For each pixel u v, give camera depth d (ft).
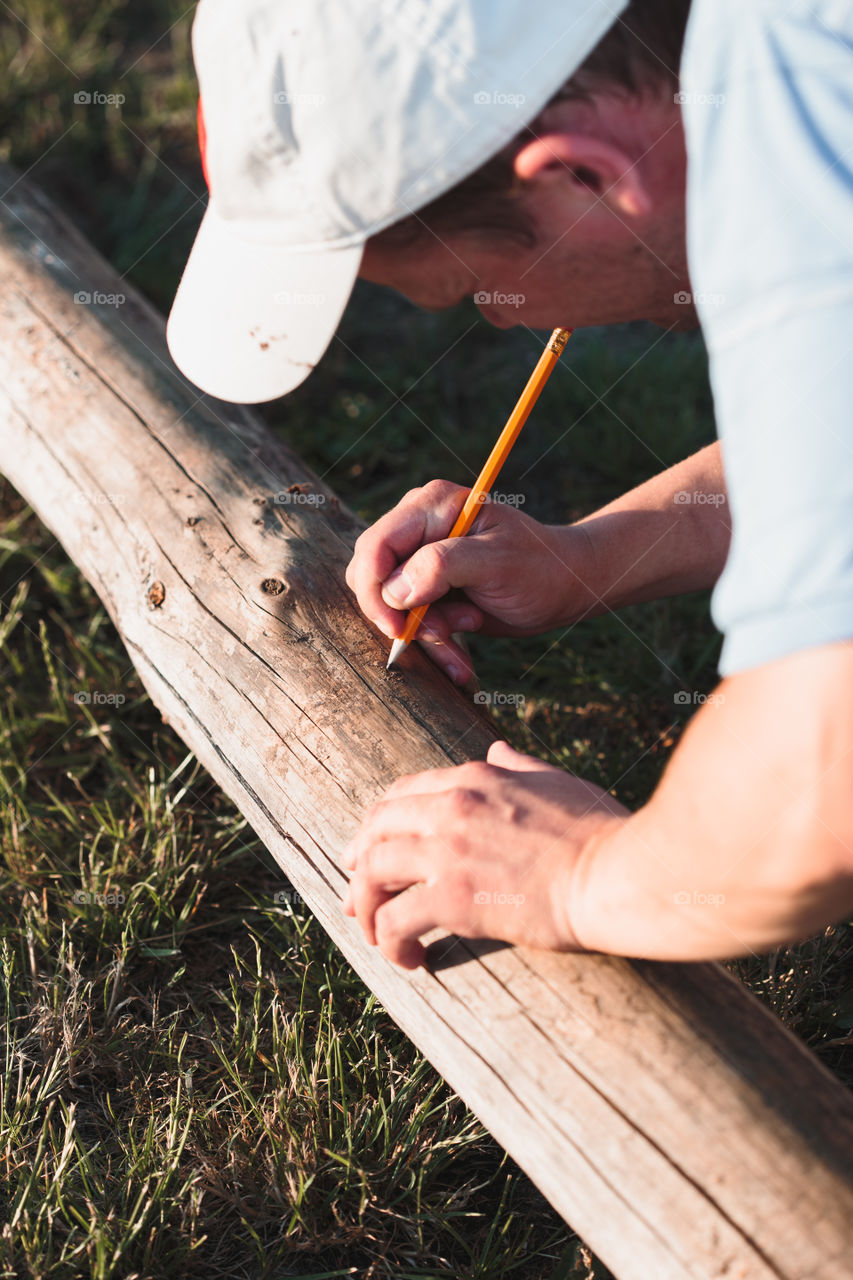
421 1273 4.59
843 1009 5.37
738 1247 3.25
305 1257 4.72
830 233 2.58
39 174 11.82
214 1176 4.83
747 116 2.72
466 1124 5.01
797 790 2.67
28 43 13.21
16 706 7.57
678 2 3.01
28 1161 4.88
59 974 5.68
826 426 2.53
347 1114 4.86
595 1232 3.55
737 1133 3.40
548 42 3.01
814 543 2.53
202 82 3.41
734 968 5.52
